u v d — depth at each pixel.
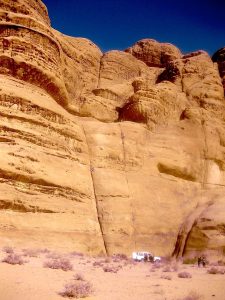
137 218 29.97
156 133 37.50
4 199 22.00
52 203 24.83
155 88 39.97
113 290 8.35
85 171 30.44
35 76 30.45
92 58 47.22
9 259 11.70
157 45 59.22
